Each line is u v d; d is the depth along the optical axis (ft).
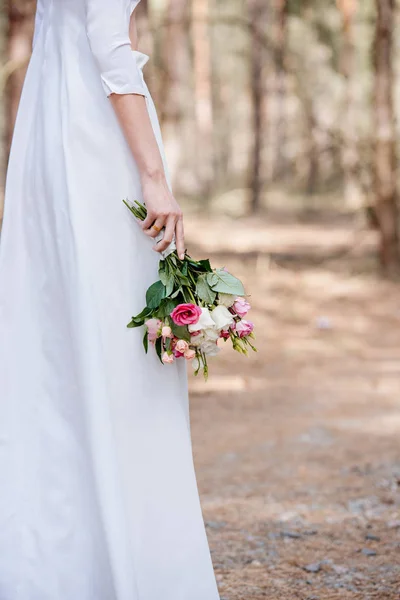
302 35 85.81
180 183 121.39
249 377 26.99
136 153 8.50
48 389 8.82
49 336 8.81
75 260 8.41
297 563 12.34
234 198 112.47
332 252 57.26
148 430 8.65
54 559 8.73
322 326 35.45
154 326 8.41
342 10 77.10
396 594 11.16
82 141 8.61
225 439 19.63
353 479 16.51
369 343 32.83
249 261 54.65
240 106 138.41
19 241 8.98
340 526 13.93
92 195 8.54
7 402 8.92
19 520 8.82
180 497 8.80
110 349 8.46
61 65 8.85
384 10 45.06
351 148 50.37
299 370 28.02
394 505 14.96
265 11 93.15
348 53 76.69
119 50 8.43
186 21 67.05
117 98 8.46
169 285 8.45
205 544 8.91
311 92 80.84
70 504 8.73
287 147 120.98
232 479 16.62
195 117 113.50
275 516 14.43
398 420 21.20
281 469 17.25
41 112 8.91
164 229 8.72
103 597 8.64
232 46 116.16
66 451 8.75
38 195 8.82
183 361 9.08
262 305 40.73
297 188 120.16
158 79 63.57
